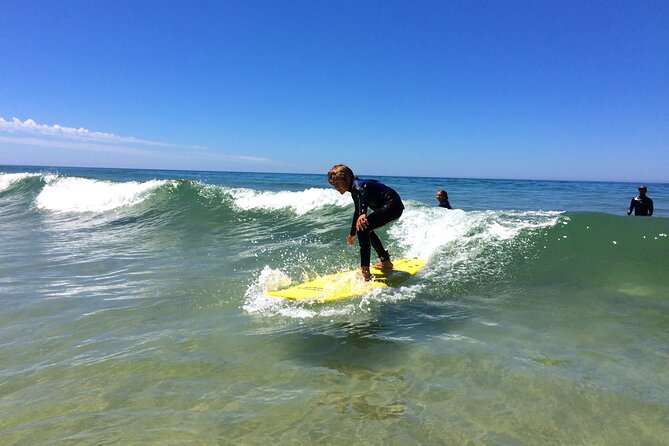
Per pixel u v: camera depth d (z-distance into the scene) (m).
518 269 5.15
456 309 4.03
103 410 2.42
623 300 4.09
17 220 11.37
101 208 12.42
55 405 2.48
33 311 4.17
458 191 24.72
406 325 3.66
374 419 2.27
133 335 3.54
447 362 2.93
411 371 2.82
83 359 3.10
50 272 5.70
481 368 2.83
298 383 2.68
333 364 2.95
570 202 18.73
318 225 8.84
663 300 4.05
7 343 3.43
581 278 4.75
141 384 2.71
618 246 5.42
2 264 6.19
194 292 4.72
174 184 13.48
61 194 14.89
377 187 5.10
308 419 2.28
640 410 2.32
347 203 10.32
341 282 4.88
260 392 2.58
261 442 2.09
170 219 10.38
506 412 2.32
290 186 21.48
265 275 5.11
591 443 2.05
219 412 2.36
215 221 9.89
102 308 4.23
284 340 3.37
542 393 2.50
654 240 5.48
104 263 6.21
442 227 6.83
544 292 4.42
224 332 3.57
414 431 2.16
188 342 3.37
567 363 2.88
